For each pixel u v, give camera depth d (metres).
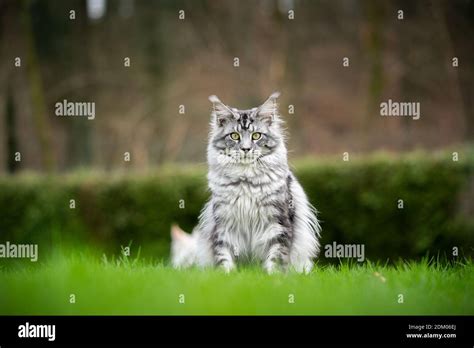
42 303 6.16
